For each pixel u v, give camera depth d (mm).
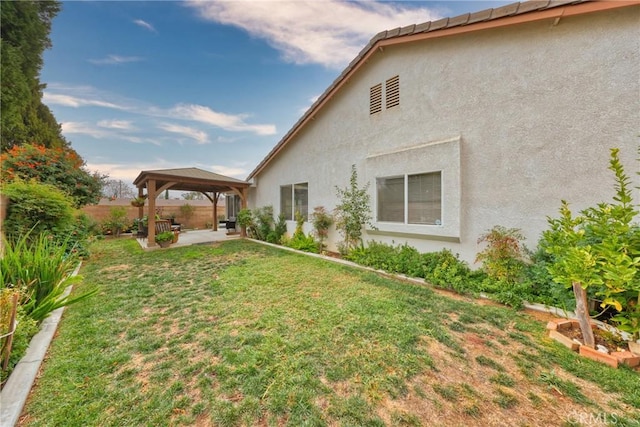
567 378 2521
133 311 4234
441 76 6273
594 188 4328
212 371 2680
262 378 2541
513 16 4902
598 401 2230
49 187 8016
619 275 2703
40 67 18109
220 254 9250
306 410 2152
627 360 2697
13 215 6863
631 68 4016
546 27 4762
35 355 2904
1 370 2492
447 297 4730
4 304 2812
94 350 3086
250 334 3416
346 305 4348
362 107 8383
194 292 5160
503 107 5270
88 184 11219
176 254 9297
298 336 3340
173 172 13453
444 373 2611
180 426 2020
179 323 3807
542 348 3047
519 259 4980
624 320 2955
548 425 2004
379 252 7168
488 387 2410
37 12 17188
